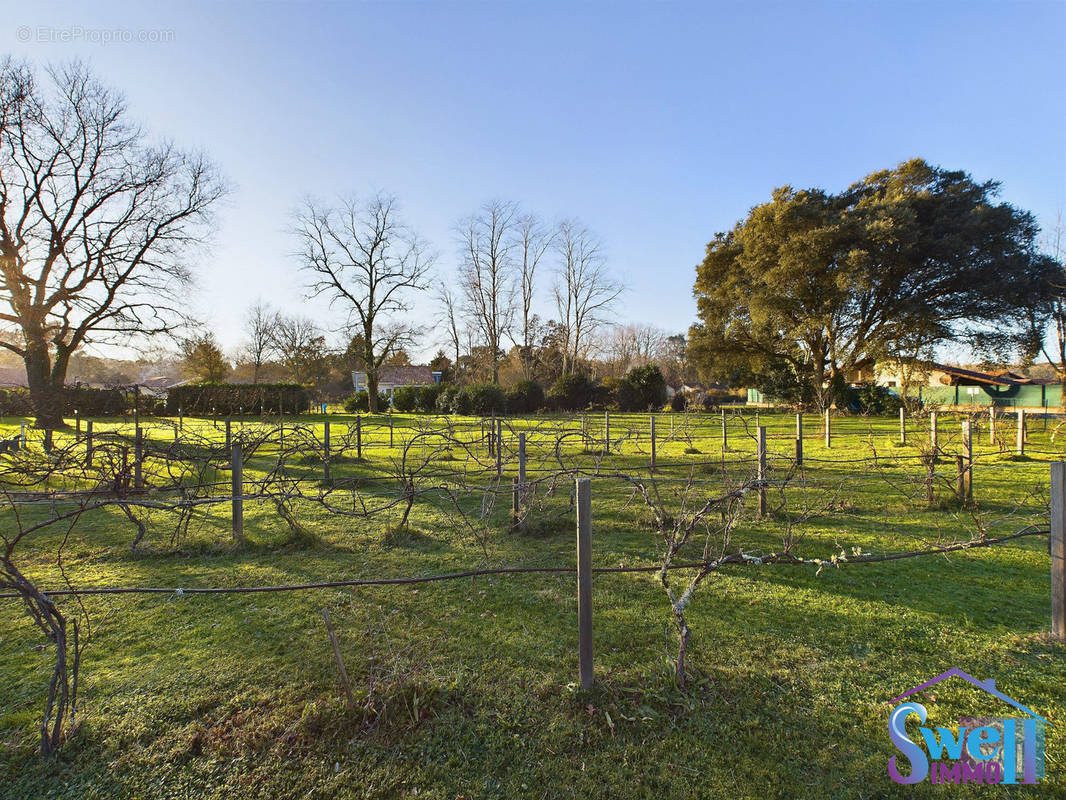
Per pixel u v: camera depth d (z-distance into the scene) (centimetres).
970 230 2188
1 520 682
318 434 1842
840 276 2169
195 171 2309
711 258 2816
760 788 220
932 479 714
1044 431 1642
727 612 382
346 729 256
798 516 652
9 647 346
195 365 4347
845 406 2812
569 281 4147
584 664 279
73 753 245
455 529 623
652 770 230
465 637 348
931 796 214
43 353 2117
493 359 3931
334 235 3192
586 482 275
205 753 244
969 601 400
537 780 225
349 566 499
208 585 454
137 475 768
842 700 277
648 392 3181
